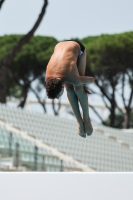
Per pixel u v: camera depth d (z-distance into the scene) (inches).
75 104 599.2
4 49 4323.3
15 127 2341.3
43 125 2628.0
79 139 2723.9
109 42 3843.5
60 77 536.1
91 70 3976.4
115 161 2787.9
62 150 2571.4
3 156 2054.6
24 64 4311.0
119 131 3075.8
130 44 3836.1
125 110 4119.1
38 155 2241.6
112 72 3937.0
